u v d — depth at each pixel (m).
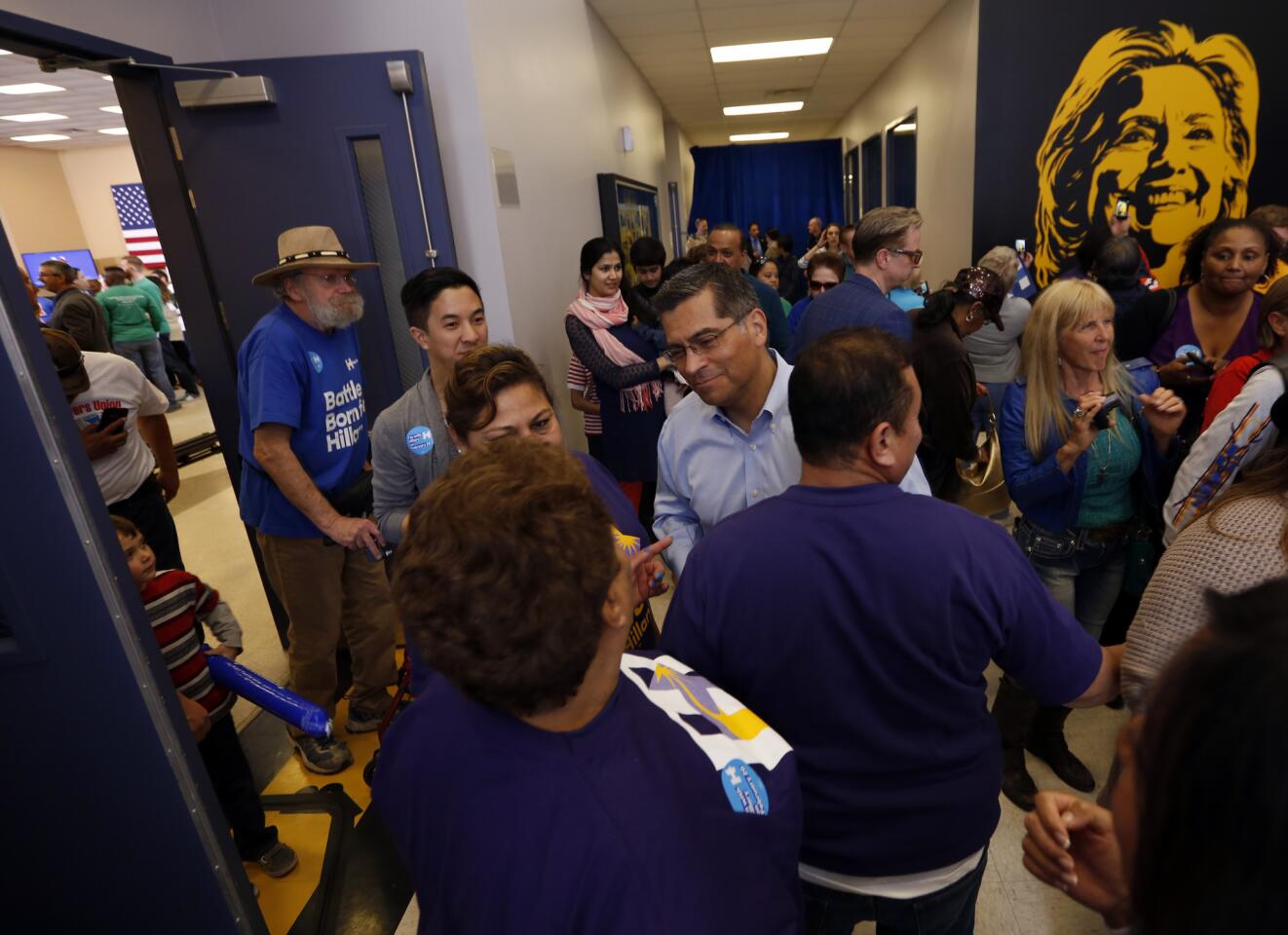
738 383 1.24
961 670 0.84
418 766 0.57
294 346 1.90
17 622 1.03
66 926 1.24
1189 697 0.29
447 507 0.52
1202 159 4.39
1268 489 0.76
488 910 0.50
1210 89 4.28
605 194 4.75
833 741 0.88
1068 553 1.77
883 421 0.83
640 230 6.21
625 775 0.53
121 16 2.19
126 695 1.08
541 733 0.54
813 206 13.84
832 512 0.85
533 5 3.27
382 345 2.57
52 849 1.18
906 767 0.86
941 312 2.11
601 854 0.48
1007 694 1.83
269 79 2.29
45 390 0.96
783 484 1.30
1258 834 0.25
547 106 3.47
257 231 2.43
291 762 2.23
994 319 2.37
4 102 7.16
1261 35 4.16
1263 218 2.89
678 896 0.48
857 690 0.85
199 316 2.52
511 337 2.76
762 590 0.85
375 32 2.46
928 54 5.68
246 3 2.45
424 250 2.47
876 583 0.81
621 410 2.94
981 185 4.66
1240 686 0.27
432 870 0.55
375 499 1.75
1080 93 4.42
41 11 1.94
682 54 6.15
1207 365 1.85
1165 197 4.48
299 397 1.90
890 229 2.04
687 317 1.19
